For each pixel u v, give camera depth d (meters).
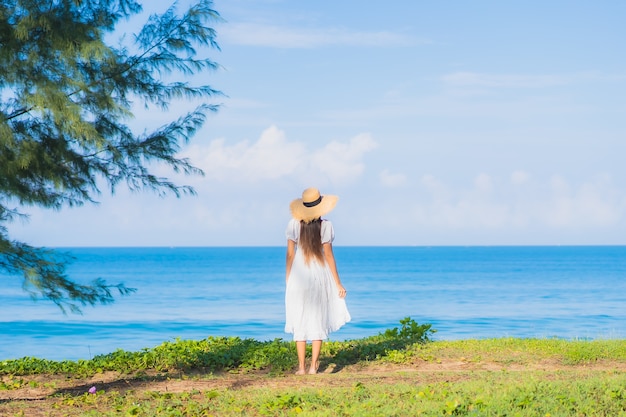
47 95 8.31
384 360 11.04
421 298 50.53
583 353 11.03
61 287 9.43
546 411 7.02
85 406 8.23
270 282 75.31
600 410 7.07
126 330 32.31
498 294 54.41
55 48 8.53
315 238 9.92
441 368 10.50
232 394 8.34
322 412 7.20
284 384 9.01
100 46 8.56
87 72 9.64
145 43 10.13
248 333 30.83
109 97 9.39
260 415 7.35
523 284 68.25
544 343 12.34
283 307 44.38
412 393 7.95
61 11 8.77
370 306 43.75
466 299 49.47
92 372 11.20
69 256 9.59
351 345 12.62
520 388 7.95
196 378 10.02
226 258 196.50
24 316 39.78
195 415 7.45
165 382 9.65
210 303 47.75
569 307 42.53
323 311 9.96
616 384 8.09
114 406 8.10
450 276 86.88
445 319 35.47
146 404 7.96
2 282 83.75
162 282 75.56
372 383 8.81
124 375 10.93
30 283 9.27
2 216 9.46
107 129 9.91
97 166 9.91
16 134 9.04
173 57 10.12
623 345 12.08
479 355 11.34
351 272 100.81
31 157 8.97
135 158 10.10
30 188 9.64
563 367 10.48
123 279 81.81
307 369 10.59
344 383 8.89
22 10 8.55
